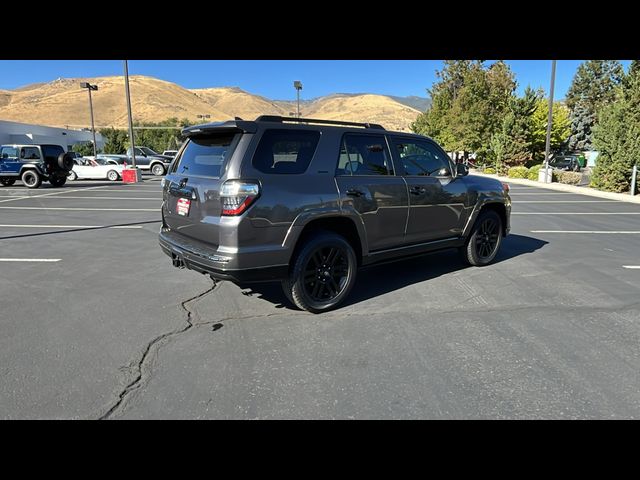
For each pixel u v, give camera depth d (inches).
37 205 506.6
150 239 306.5
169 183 173.3
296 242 152.1
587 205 529.7
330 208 158.9
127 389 111.0
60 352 131.1
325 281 164.7
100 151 2437.3
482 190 223.1
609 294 187.0
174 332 146.3
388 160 183.8
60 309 167.2
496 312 165.5
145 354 130.1
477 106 1321.4
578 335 144.5
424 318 159.5
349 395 109.1
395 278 211.6
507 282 204.7
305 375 118.6
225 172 142.8
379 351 132.9
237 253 139.6
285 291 160.9
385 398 107.9
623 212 464.1
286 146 152.4
